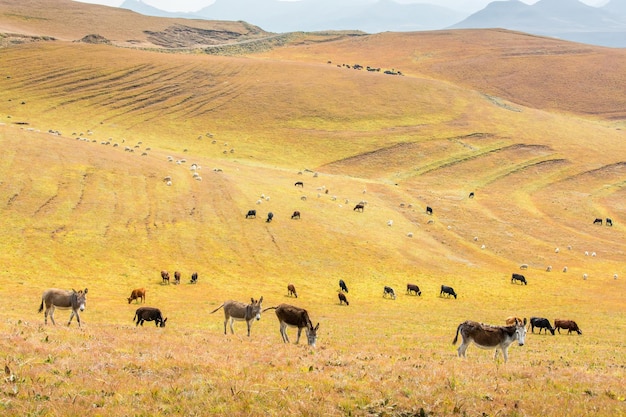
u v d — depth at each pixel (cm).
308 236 7438
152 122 15312
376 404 1482
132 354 1969
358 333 3534
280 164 12850
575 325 4244
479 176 13000
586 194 12106
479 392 1655
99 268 5650
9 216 6462
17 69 18375
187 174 9519
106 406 1339
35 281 4994
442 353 2641
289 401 1452
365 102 17738
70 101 16325
